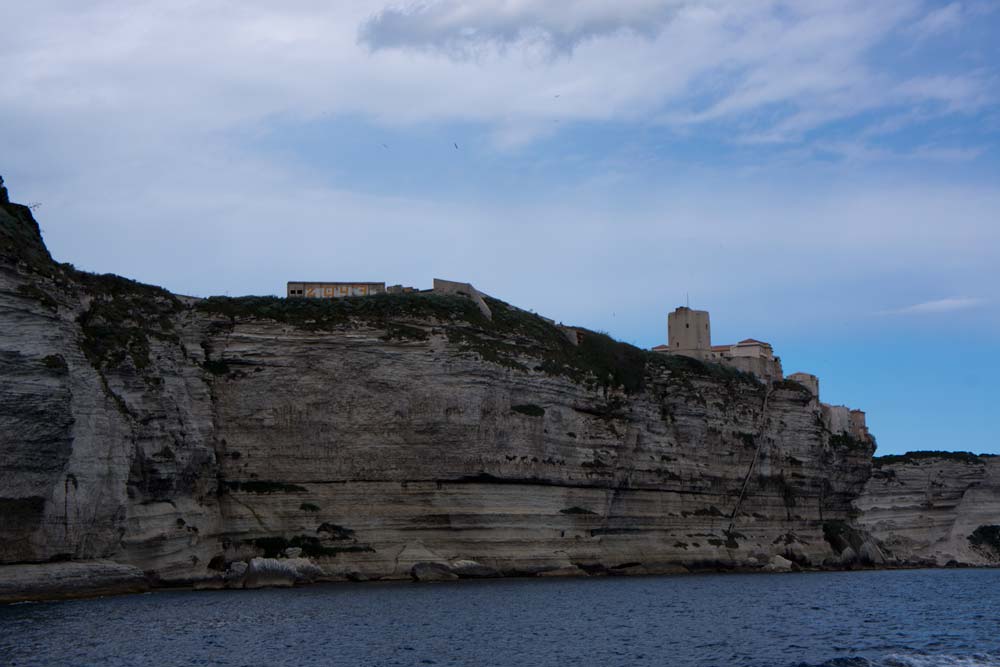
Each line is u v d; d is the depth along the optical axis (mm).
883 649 60938
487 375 98938
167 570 83562
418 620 66938
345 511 94312
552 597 83438
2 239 72000
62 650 52406
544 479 102375
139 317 88688
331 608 71438
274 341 95938
